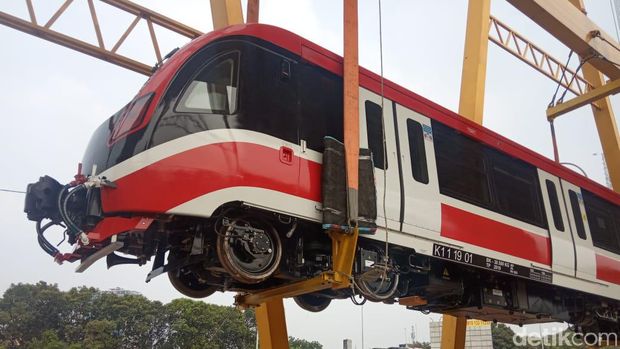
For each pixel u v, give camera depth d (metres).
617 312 11.41
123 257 5.65
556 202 9.44
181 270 6.27
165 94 4.91
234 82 5.21
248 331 43.75
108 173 4.90
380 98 6.54
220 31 5.42
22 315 44.88
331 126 5.88
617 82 12.98
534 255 8.31
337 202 5.37
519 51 15.02
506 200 8.16
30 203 4.96
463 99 11.59
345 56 5.86
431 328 37.31
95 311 46.03
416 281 7.43
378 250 6.14
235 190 4.79
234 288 6.14
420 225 6.39
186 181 4.61
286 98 5.53
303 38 5.94
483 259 7.23
